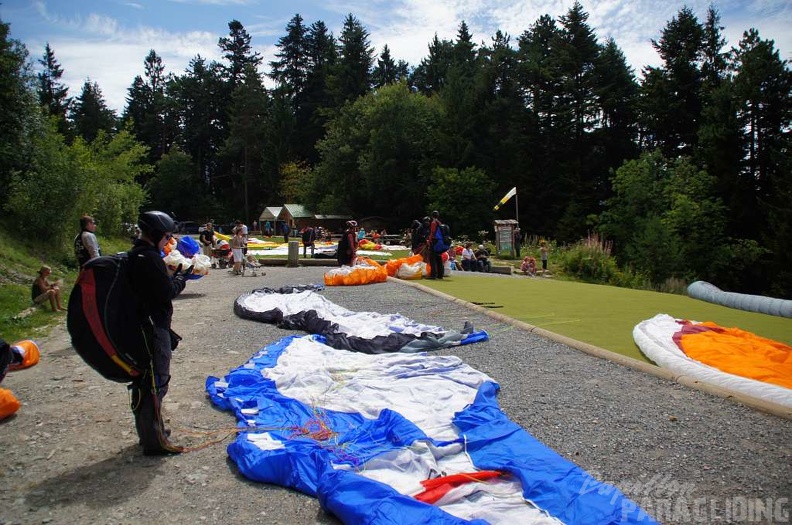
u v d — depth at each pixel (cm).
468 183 4966
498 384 558
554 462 369
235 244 1852
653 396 529
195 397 560
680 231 3462
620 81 5084
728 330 786
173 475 392
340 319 866
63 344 812
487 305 1098
